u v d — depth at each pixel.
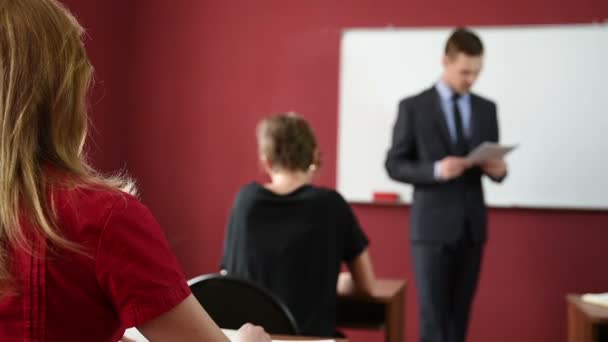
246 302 2.03
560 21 4.63
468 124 3.84
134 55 5.22
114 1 5.09
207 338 0.90
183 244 5.16
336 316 2.68
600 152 4.58
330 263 2.40
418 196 3.78
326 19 4.95
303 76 4.98
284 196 2.42
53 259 0.83
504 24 4.70
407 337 4.84
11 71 0.84
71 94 0.88
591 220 4.60
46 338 0.84
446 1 4.77
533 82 4.66
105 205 0.85
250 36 5.07
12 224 0.83
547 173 4.64
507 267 4.71
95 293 0.86
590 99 4.59
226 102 5.11
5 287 0.83
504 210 4.71
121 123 5.19
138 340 1.24
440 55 4.79
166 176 5.19
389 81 4.85
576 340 2.67
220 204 5.12
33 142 0.85
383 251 4.86
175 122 5.18
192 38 5.16
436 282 3.70
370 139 4.86
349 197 4.89
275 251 2.37
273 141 2.50
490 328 4.75
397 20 4.84
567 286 4.64
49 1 0.89
